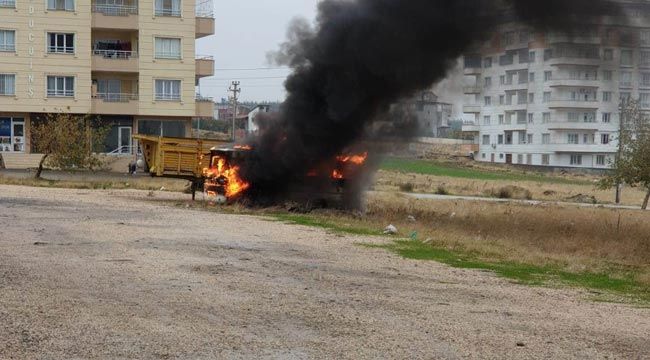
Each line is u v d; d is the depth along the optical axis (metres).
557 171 73.19
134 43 54.00
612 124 71.50
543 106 70.75
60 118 39.28
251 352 7.41
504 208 33.19
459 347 7.93
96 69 52.34
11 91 50.91
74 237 16.42
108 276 11.53
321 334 8.27
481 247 17.59
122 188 36.12
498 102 79.19
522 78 71.31
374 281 12.19
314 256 14.94
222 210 25.23
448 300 10.76
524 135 77.38
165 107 53.50
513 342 8.24
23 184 35.88
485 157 83.94
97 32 53.78
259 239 17.39
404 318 9.29
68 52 51.84
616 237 21.50
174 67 53.66
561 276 14.00
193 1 53.66
